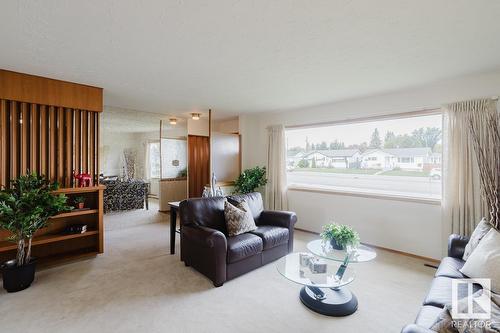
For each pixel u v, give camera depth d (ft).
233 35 6.52
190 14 5.57
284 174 16.02
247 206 11.03
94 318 6.68
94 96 11.00
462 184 9.70
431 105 10.75
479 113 9.37
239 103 14.16
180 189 20.99
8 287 7.86
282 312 7.04
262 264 9.89
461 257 7.59
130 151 27.22
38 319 6.61
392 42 6.89
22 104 9.53
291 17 5.69
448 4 5.17
